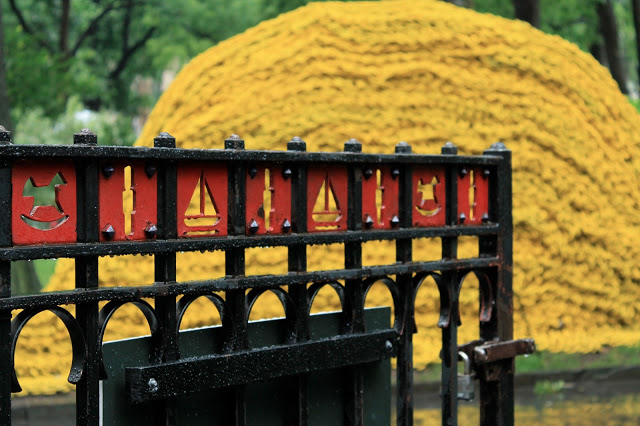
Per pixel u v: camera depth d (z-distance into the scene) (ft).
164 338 8.23
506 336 12.33
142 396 7.86
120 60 111.34
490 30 29.12
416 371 25.80
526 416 22.70
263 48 28.30
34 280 42.78
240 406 9.02
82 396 7.65
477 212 11.94
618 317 29.04
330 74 27.58
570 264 28.32
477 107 27.91
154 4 105.09
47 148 7.15
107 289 7.68
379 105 27.37
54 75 73.87
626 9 94.53
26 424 23.34
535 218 27.84
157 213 8.18
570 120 28.94
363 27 28.25
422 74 27.86
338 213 9.88
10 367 7.11
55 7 104.37
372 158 9.91
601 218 28.94
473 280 27.14
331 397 10.42
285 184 9.28
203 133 27.25
